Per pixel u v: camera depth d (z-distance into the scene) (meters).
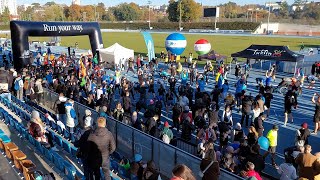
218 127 13.06
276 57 26.19
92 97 16.88
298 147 10.22
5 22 143.25
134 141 11.23
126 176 9.33
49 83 21.25
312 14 166.12
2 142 10.22
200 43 37.06
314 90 24.05
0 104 16.86
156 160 10.34
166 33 93.75
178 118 14.70
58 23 30.00
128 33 96.31
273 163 11.41
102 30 114.12
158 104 15.52
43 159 10.41
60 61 32.59
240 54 28.33
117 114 13.91
